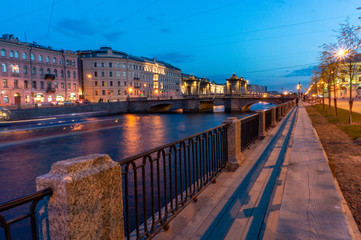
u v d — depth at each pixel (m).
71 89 72.69
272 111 13.48
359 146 8.15
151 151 3.06
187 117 65.00
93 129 41.75
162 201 10.40
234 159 5.86
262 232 3.01
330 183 2.86
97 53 89.12
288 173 3.30
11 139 32.56
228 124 5.89
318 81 31.27
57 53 67.88
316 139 6.18
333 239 1.70
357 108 28.69
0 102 53.44
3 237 9.04
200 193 4.41
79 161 1.83
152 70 105.31
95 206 1.86
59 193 1.65
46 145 29.19
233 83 95.31
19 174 18.55
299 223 1.94
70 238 1.64
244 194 4.23
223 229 3.14
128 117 64.31
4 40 54.50
